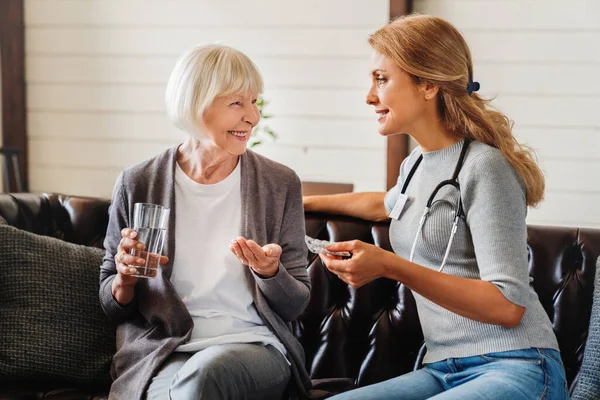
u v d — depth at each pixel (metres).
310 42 4.71
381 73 1.94
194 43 4.82
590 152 4.55
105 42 4.91
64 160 5.03
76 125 5.00
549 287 2.21
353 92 4.70
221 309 2.07
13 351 2.21
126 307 2.09
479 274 1.86
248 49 4.79
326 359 2.30
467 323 1.84
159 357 1.97
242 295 2.09
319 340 2.32
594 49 4.49
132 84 4.91
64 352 2.24
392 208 2.17
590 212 4.58
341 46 4.68
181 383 1.81
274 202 2.16
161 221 1.89
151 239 1.89
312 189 3.93
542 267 2.22
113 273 2.14
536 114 4.58
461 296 1.76
